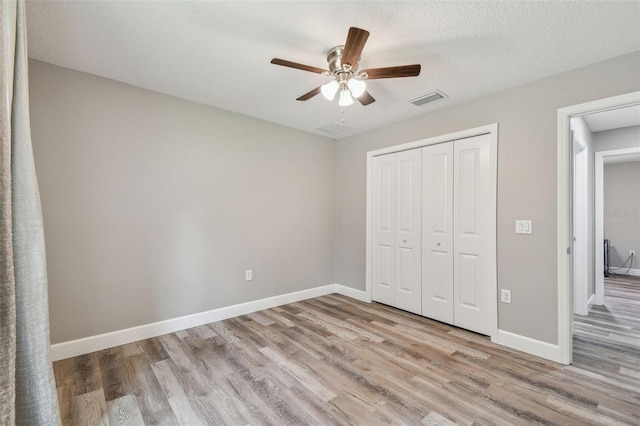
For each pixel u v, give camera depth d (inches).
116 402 68.3
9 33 41.2
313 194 157.5
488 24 68.0
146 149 104.3
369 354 92.5
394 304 138.6
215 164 121.0
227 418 63.6
